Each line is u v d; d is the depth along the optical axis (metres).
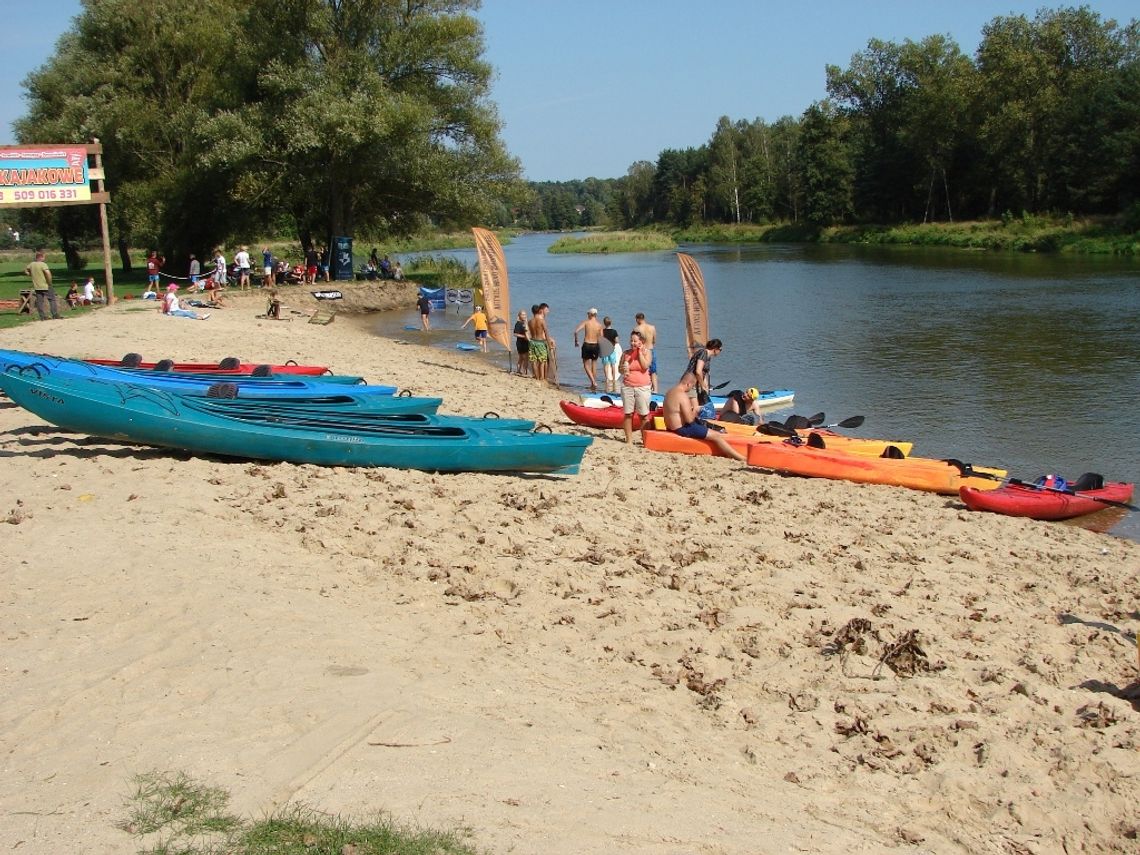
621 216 162.75
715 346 15.25
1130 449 15.62
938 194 87.25
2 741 4.77
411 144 39.94
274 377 14.32
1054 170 71.88
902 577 8.88
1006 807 4.90
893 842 4.52
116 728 4.89
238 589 6.87
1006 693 6.30
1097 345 25.06
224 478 9.98
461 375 21.20
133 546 7.64
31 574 7.05
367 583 7.43
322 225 45.41
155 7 43.78
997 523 11.51
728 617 7.33
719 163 128.88
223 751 4.66
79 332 21.34
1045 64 73.25
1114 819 4.86
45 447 11.07
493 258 21.83
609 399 16.89
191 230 43.84
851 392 20.45
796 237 96.75
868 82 94.62
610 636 6.83
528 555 8.34
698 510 10.62
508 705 5.52
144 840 3.87
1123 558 10.43
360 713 5.10
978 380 21.23
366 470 10.80
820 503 11.64
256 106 39.09
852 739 5.61
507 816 4.19
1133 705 6.39
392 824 4.02
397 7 41.38
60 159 25.12
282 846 3.81
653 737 5.38
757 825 4.44
